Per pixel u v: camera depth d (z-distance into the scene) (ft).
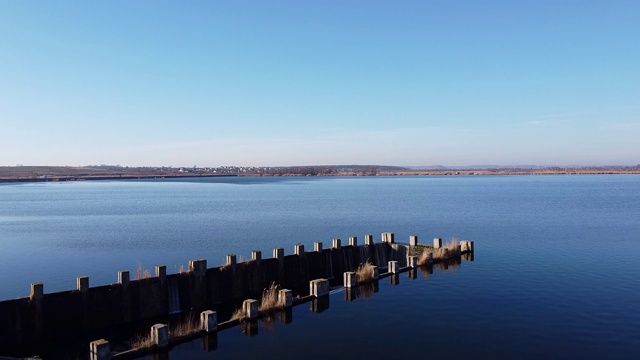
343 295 118.83
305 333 93.30
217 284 119.96
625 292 120.26
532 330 94.43
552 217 305.73
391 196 556.51
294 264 138.10
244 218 333.01
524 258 164.86
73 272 167.43
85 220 327.88
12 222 318.24
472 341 89.30
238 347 86.74
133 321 105.60
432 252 159.94
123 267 174.60
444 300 114.11
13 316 89.97
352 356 82.94
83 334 98.32
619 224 264.72
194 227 285.64
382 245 170.19
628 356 82.23
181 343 87.71
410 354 83.61
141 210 402.11
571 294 118.62
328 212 369.09
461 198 507.71
